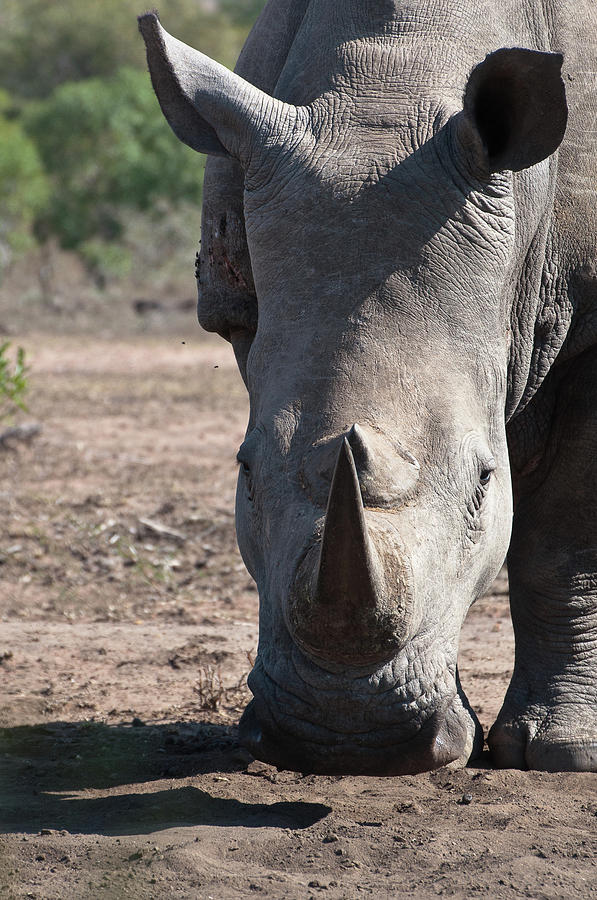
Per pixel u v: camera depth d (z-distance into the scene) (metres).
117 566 23.78
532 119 10.00
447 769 12.05
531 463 13.17
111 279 96.88
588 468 12.73
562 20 12.27
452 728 9.75
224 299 12.48
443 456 9.46
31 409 42.94
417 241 9.95
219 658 17.62
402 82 10.66
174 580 23.11
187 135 10.71
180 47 10.61
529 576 13.29
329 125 10.48
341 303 9.75
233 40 141.62
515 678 13.33
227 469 33.06
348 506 8.05
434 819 10.53
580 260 12.27
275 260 10.16
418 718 9.30
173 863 9.30
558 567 13.12
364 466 8.95
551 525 13.15
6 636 18.98
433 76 10.68
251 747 9.77
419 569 8.88
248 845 9.77
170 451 35.88
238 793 11.50
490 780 11.70
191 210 96.81
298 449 9.38
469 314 10.02
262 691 9.45
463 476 9.55
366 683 9.10
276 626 9.38
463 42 10.99
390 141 10.28
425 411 9.52
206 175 12.62
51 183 97.56
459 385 9.77
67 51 143.88
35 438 36.19
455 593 9.63
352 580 8.27
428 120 10.38
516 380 11.91
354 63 10.80
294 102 10.98
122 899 8.66
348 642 8.63
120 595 22.14
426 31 10.98
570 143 12.18
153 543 25.34
